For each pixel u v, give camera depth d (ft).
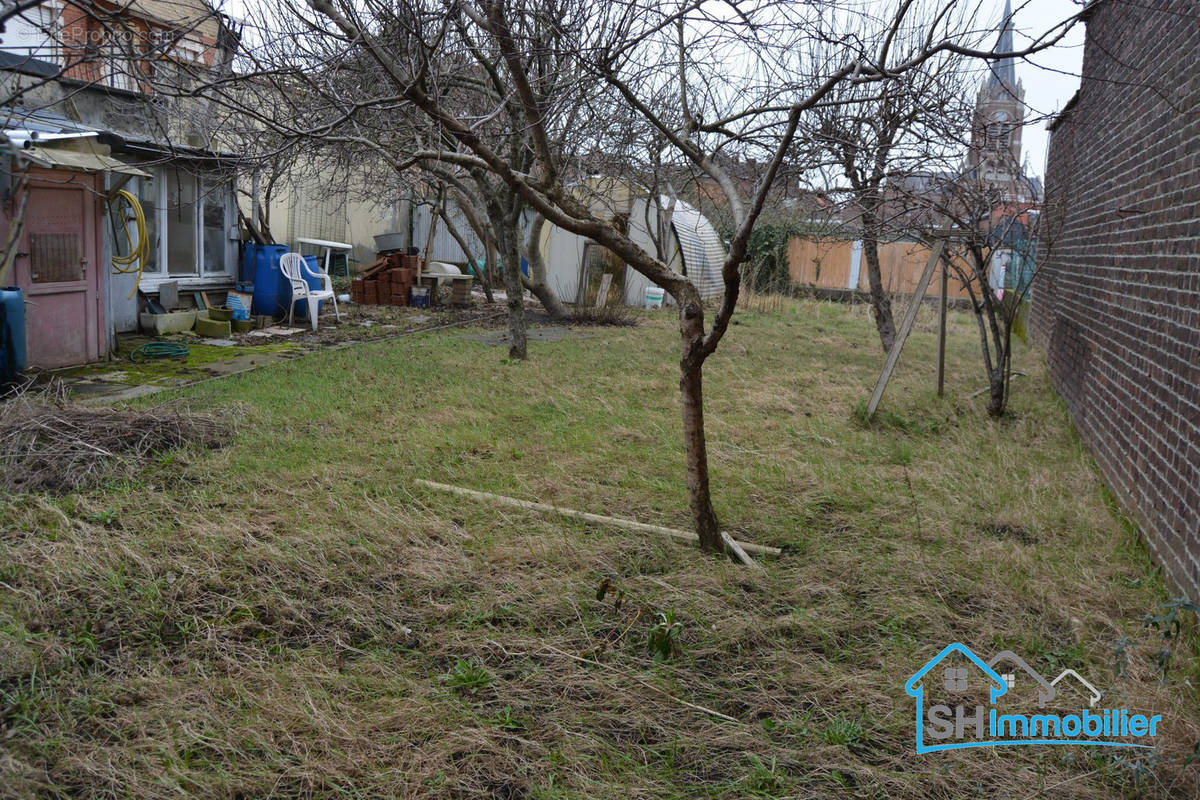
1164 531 14.37
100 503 15.56
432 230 59.88
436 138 15.56
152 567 12.88
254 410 22.70
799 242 73.56
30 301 27.20
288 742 8.99
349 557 13.67
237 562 13.26
